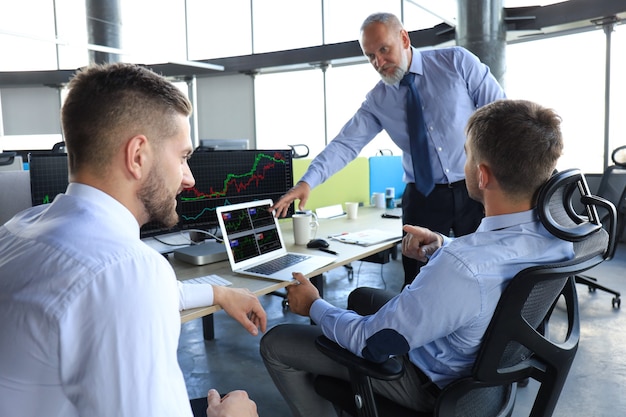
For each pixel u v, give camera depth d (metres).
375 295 1.70
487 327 0.98
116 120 0.70
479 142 1.02
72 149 0.72
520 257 1.00
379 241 2.19
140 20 8.09
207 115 8.83
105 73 0.72
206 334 2.87
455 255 0.99
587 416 2.01
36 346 0.59
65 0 8.27
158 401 0.61
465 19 5.49
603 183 3.77
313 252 2.00
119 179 0.73
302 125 8.21
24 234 0.69
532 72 6.21
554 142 0.97
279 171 2.41
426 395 1.17
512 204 1.03
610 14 5.02
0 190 1.92
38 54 8.58
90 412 0.60
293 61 7.61
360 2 7.14
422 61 2.21
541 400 1.07
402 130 2.33
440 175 2.23
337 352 1.16
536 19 5.52
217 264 1.81
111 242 0.65
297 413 1.49
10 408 0.61
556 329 2.88
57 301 0.59
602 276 4.00
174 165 0.77
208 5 8.24
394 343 1.06
